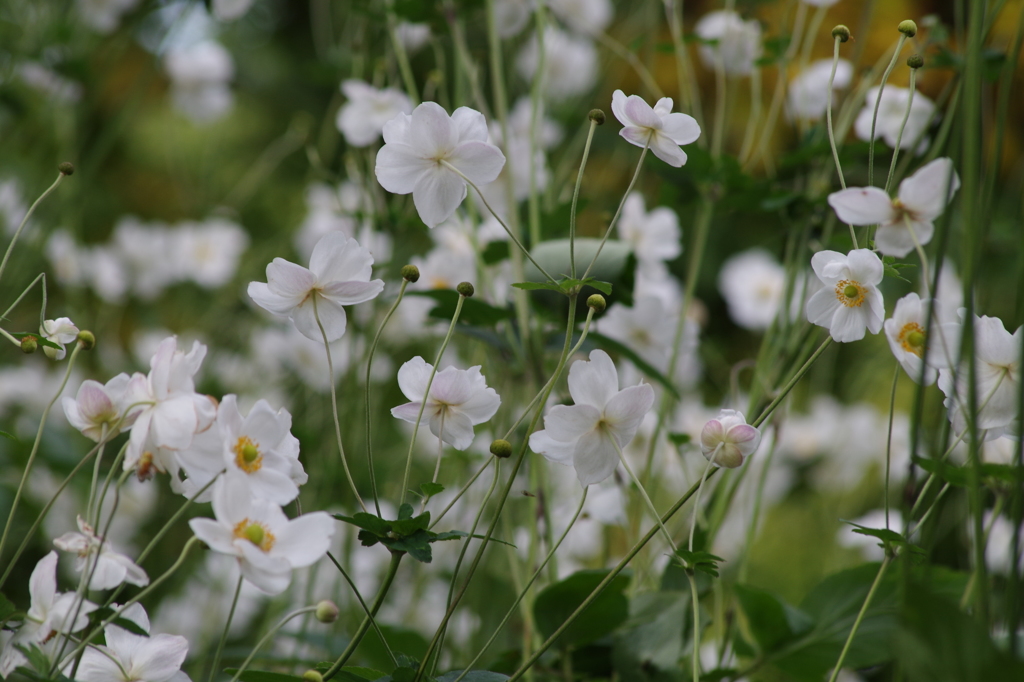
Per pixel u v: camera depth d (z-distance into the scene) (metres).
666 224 2.63
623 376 2.61
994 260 3.21
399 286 2.83
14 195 3.59
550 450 2.12
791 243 2.49
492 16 2.51
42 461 2.97
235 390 3.48
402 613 2.84
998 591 2.40
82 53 3.47
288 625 2.60
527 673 2.33
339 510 2.78
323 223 3.26
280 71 7.34
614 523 2.49
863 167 2.61
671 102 2.15
